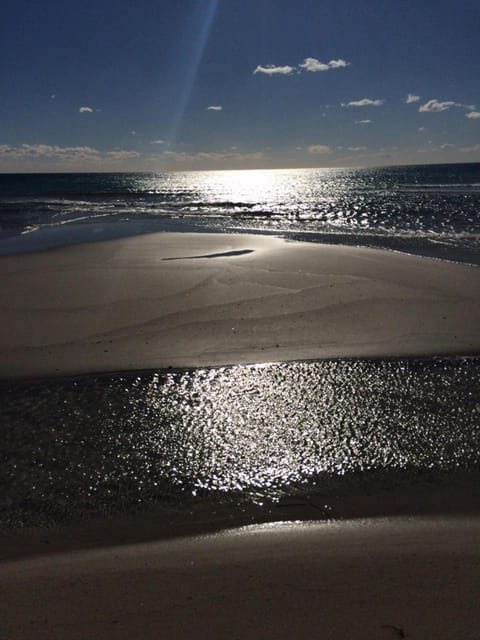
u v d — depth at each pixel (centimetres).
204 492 493
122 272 1417
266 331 966
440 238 2106
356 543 394
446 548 379
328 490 493
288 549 388
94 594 336
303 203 4241
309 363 817
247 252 1684
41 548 414
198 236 2052
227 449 568
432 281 1275
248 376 771
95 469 534
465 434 587
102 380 770
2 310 1117
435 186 6325
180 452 563
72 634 295
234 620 303
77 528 443
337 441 579
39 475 525
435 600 315
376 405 665
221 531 431
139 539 423
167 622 304
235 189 7544
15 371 817
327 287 1225
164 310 1093
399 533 409
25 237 2217
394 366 795
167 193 6100
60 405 688
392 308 1078
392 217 2977
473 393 693
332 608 310
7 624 307
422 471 520
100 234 2242
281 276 1334
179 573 359
